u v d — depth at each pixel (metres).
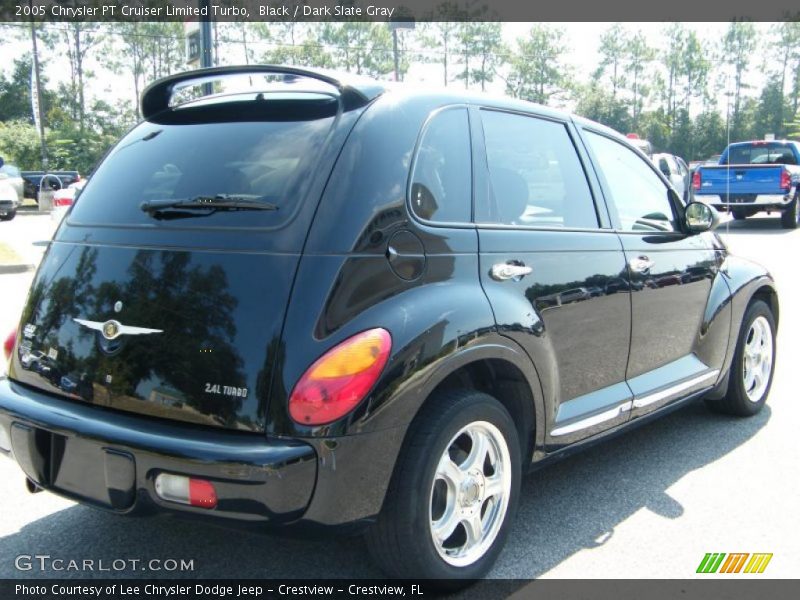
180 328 2.67
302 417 2.49
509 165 3.43
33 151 49.44
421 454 2.72
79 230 3.11
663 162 19.02
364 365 2.54
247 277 2.63
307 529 2.56
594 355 3.67
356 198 2.71
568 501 3.93
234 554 3.35
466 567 3.01
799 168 18.14
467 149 3.23
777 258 12.99
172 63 62.19
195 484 2.50
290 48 53.38
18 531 3.56
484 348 2.92
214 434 2.56
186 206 2.85
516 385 3.25
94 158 52.09
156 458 2.53
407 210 2.84
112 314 2.81
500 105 3.49
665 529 3.62
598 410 3.69
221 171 2.96
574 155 3.87
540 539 3.51
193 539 3.49
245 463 2.44
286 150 2.89
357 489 2.58
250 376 2.54
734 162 19.33
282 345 2.53
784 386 6.00
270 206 2.73
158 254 2.80
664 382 4.21
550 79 69.88
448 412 2.80
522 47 69.06
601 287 3.66
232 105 3.23
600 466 4.41
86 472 2.72
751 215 18.98
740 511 3.82
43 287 3.09
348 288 2.61
